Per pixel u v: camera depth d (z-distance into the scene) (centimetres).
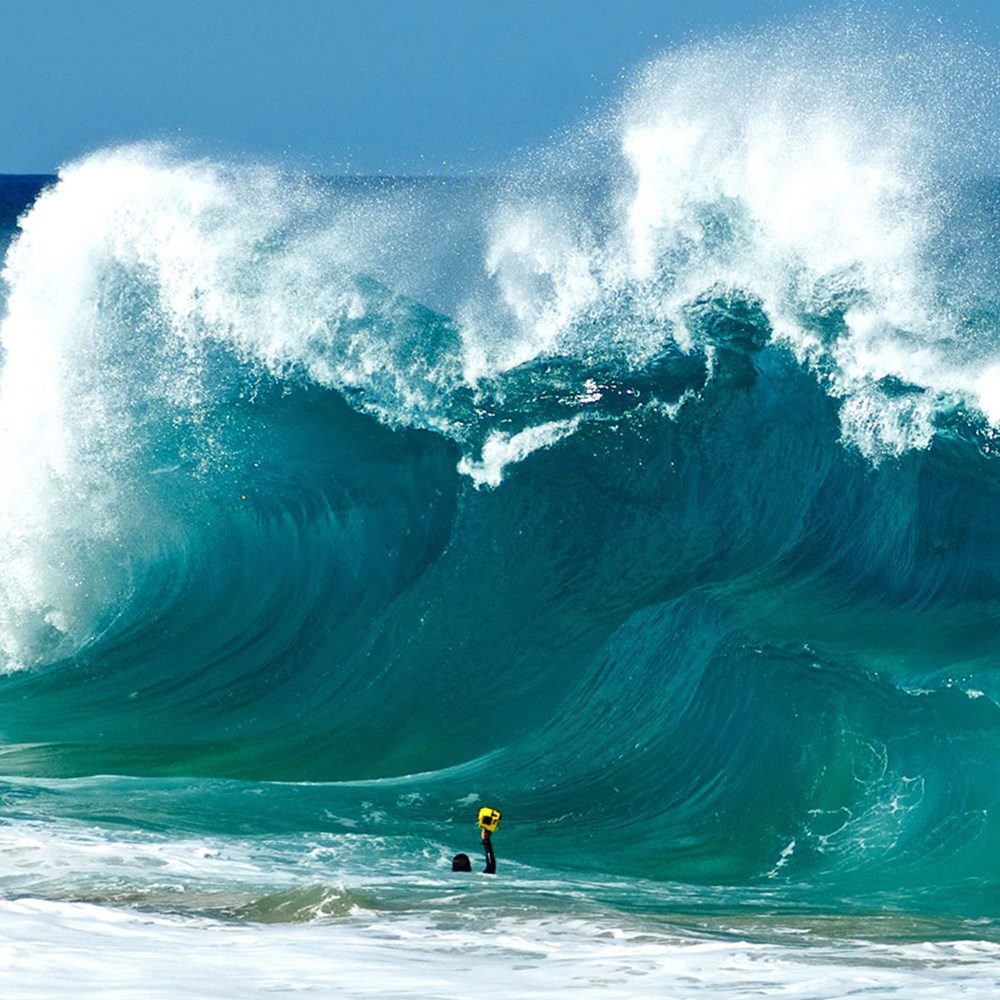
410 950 2319
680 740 4538
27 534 6356
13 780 4675
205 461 6588
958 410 5716
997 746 3853
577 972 2141
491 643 5594
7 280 6944
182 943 2294
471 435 6291
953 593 5059
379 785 4616
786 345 6219
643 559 5784
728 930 2742
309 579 6088
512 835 4097
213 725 5422
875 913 3131
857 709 4162
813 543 5612
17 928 2342
